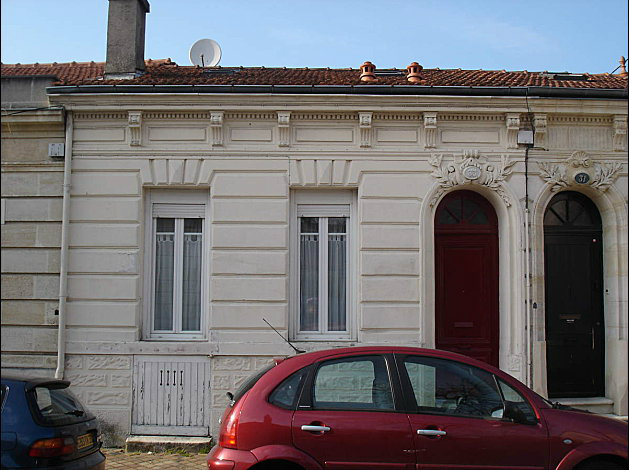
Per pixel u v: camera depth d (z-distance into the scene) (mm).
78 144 9188
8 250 9141
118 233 9078
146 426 8844
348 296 9320
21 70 12250
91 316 8977
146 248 9281
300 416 5293
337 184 9172
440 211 9484
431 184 9164
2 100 9375
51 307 9039
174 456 8320
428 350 5711
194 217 9352
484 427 5289
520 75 11281
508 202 9133
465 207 9523
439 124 9242
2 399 5441
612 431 5371
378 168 9172
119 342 8922
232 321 8977
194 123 9219
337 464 5188
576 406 9039
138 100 9047
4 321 9031
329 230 9406
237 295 9000
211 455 5387
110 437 8828
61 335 8906
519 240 9094
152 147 9188
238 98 9039
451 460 5211
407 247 9086
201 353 8914
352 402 5398
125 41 10258
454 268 9414
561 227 9523
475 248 9430
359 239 9117
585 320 9484
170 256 9367
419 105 9094
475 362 5652
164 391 8898
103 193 9125
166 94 8984
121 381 8898
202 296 9289
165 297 9352
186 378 8906
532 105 9102
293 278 9266
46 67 12570
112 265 9047
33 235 9148
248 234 9078
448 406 5414
